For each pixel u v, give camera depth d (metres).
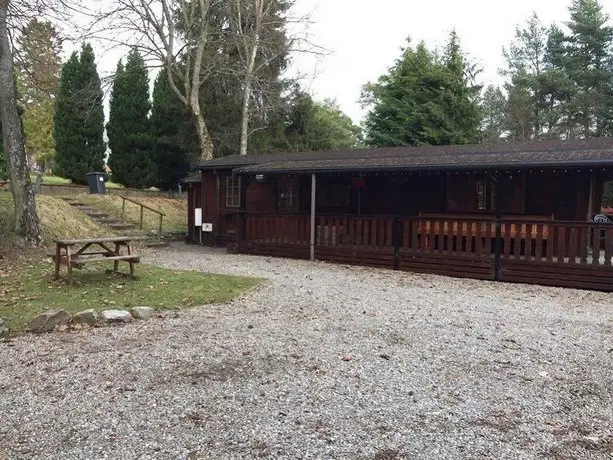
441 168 10.26
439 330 6.06
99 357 4.87
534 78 35.91
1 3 10.92
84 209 16.55
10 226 11.59
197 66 20.91
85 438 3.28
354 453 3.11
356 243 12.12
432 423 3.55
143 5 19.44
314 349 5.18
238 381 4.27
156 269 9.91
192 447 3.16
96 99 20.75
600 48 35.78
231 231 16.39
